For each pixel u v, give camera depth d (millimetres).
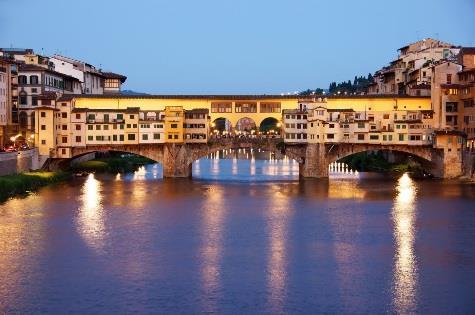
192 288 69875
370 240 89938
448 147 157625
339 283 71438
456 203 118312
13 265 77438
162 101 173500
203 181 157500
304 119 164250
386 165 185750
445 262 78875
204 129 165125
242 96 175375
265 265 77938
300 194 132750
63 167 167375
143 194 131750
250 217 106125
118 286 70375
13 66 166875
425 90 175000
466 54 169250
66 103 158750
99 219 103438
